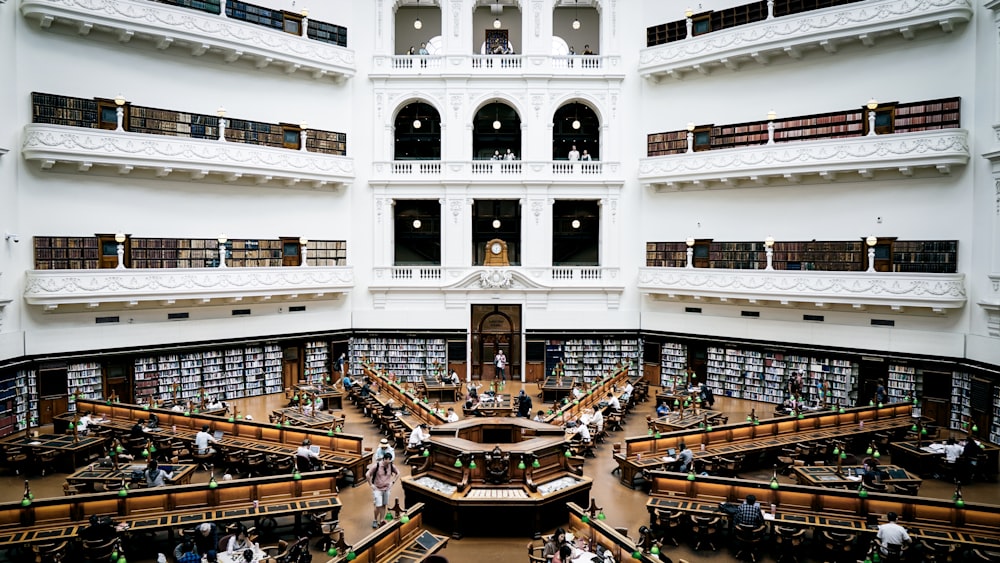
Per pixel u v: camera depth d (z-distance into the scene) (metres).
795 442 17.41
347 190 27.66
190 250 23.77
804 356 23.66
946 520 11.98
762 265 24.81
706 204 26.33
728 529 12.80
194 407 20.83
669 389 24.19
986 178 19.62
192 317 23.61
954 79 20.75
